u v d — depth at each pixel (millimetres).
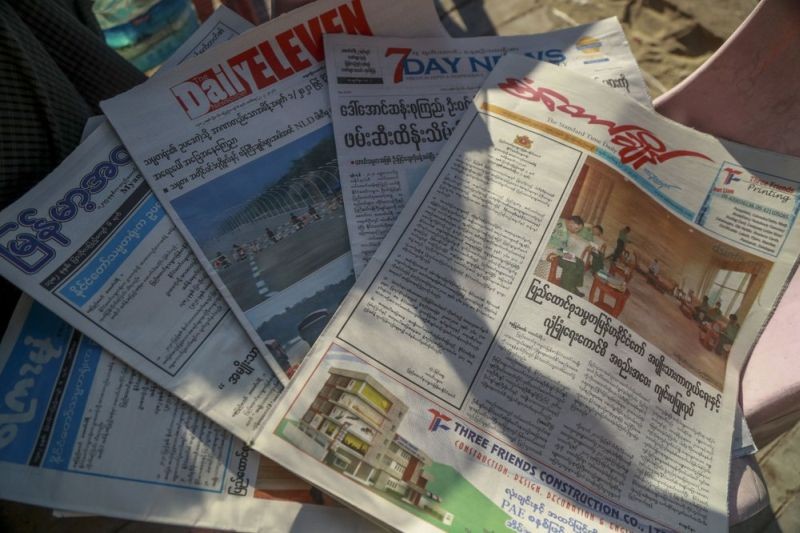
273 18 622
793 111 542
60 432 445
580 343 492
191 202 526
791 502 900
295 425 438
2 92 482
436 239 517
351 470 429
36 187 503
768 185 558
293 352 480
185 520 433
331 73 576
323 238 527
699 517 461
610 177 550
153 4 1002
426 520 426
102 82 656
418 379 467
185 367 470
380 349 472
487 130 561
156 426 454
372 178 549
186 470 444
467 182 540
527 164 551
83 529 926
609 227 534
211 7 987
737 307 526
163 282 498
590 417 473
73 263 490
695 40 1177
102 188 519
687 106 590
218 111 558
